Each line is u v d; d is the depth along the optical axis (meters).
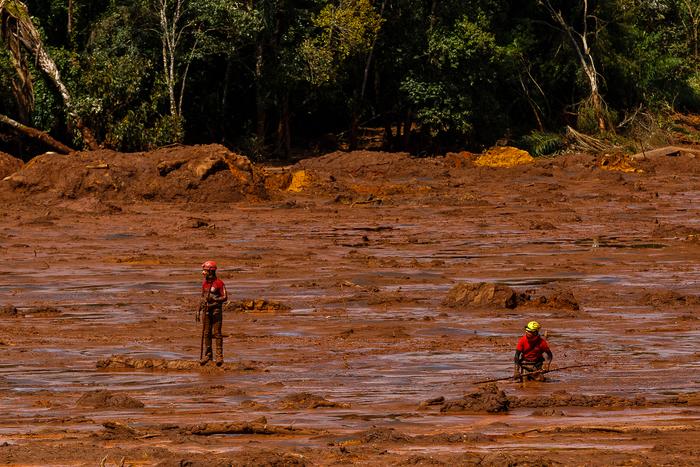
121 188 95.81
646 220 82.88
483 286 42.22
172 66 118.62
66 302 43.97
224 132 132.12
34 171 95.75
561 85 156.38
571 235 72.38
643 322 38.19
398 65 133.75
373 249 65.00
